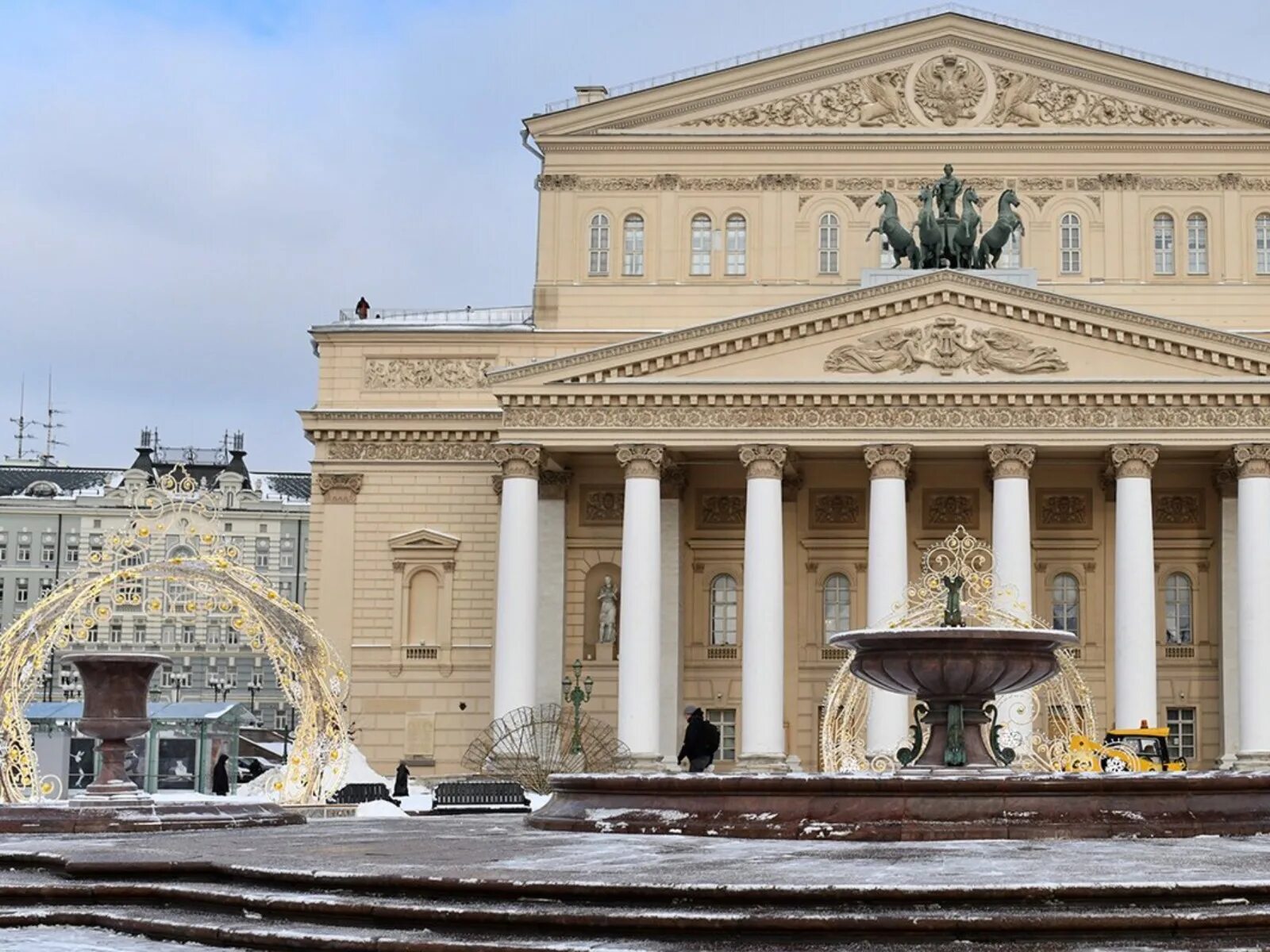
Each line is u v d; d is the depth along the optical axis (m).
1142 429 67.38
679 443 68.38
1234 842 25.23
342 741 40.09
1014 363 68.00
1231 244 76.38
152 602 38.03
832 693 53.44
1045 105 77.38
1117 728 66.88
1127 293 76.25
